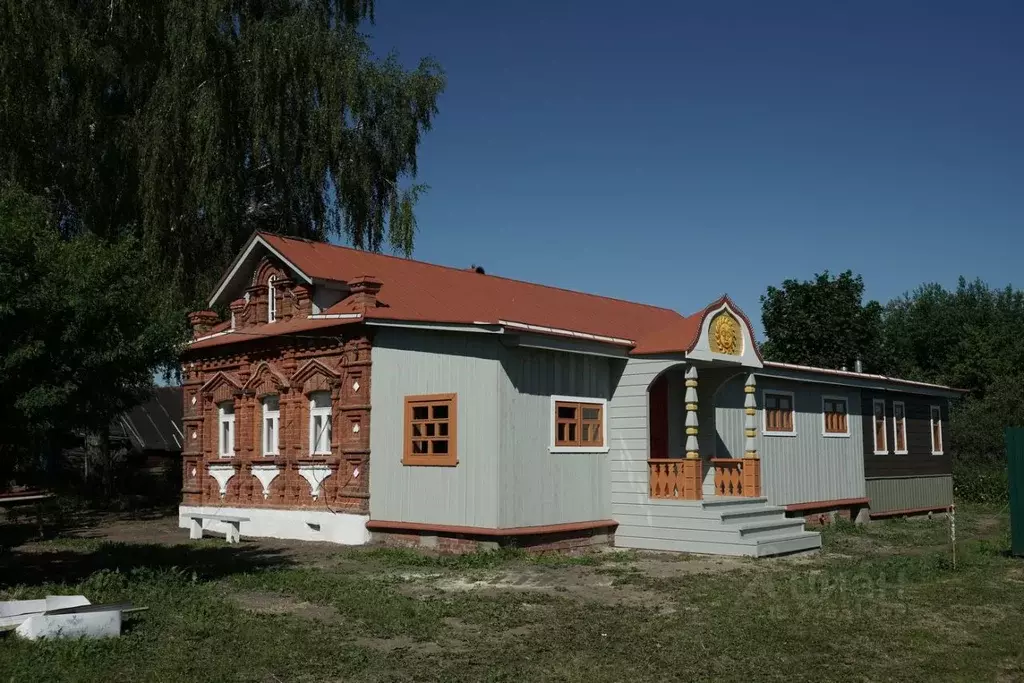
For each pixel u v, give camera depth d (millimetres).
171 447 42719
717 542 16469
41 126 26109
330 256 20516
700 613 11086
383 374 17609
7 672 8117
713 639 9734
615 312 23719
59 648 8820
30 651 8742
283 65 28969
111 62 27703
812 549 17797
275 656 8930
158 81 27922
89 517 25203
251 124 28969
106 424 12852
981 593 12398
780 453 22266
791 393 22984
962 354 49156
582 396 17375
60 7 25531
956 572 14469
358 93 30859
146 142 27344
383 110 32688
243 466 20516
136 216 28781
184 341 20781
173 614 10695
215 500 21359
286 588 12555
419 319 16547
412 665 8719
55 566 15148
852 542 19453
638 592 12539
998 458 36594
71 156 27750
